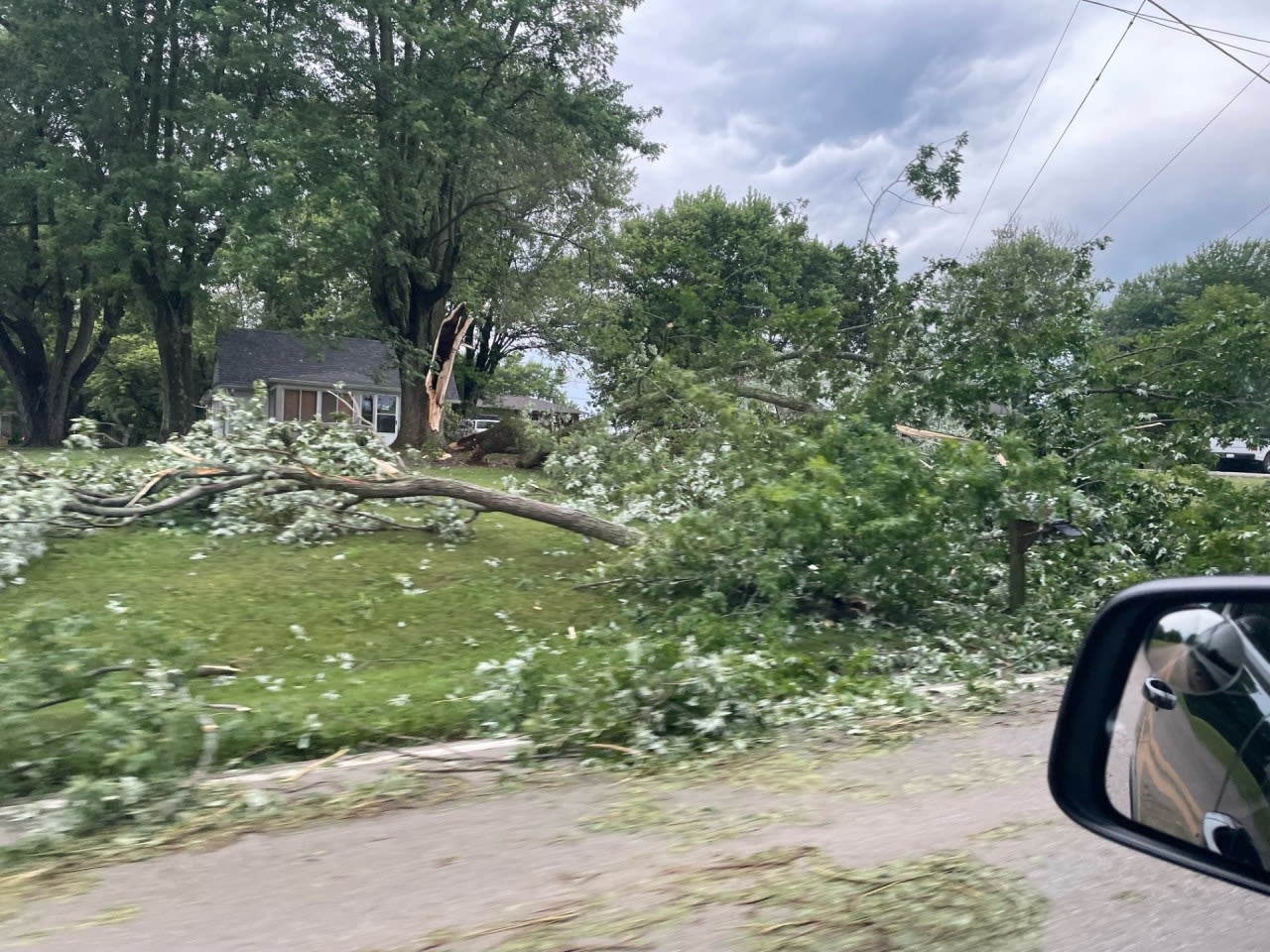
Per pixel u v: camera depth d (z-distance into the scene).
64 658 4.96
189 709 4.75
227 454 10.24
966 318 11.28
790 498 7.65
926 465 8.28
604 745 5.12
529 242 29.50
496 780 4.73
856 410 10.49
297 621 7.49
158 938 3.00
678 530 8.54
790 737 5.52
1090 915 3.16
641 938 2.96
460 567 9.57
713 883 3.38
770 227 34.91
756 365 13.16
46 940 2.99
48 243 28.27
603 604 8.55
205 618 7.41
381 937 2.99
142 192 23.75
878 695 6.23
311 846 3.82
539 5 23.23
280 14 23.30
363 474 10.84
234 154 22.23
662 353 14.98
